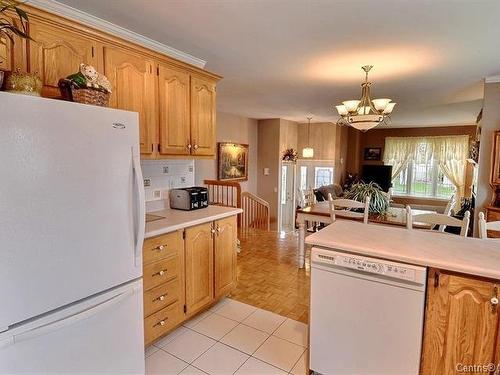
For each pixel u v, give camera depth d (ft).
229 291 9.73
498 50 9.00
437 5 6.45
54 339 4.57
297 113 21.13
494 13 6.79
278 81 12.55
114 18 7.23
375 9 6.65
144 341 6.64
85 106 4.79
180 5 6.59
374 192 13.24
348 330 5.71
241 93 14.79
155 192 9.53
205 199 10.08
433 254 5.25
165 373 6.46
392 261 5.27
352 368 5.74
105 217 5.14
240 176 22.77
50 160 4.38
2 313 4.01
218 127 20.53
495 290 4.60
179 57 9.44
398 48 8.91
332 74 11.55
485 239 6.27
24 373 4.27
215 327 8.17
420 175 28.30
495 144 11.32
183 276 7.79
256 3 6.45
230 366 6.68
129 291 5.61
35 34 5.69
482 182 12.15
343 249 5.75
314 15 6.95
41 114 4.27
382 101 10.23
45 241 4.38
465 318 4.83
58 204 4.50
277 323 8.38
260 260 13.30
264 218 20.48
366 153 30.55
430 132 27.55
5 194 3.96
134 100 7.47
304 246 12.35
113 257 5.31
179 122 8.75
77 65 6.34
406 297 5.15
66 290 4.66
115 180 5.28
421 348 5.14
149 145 7.88
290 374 6.44
